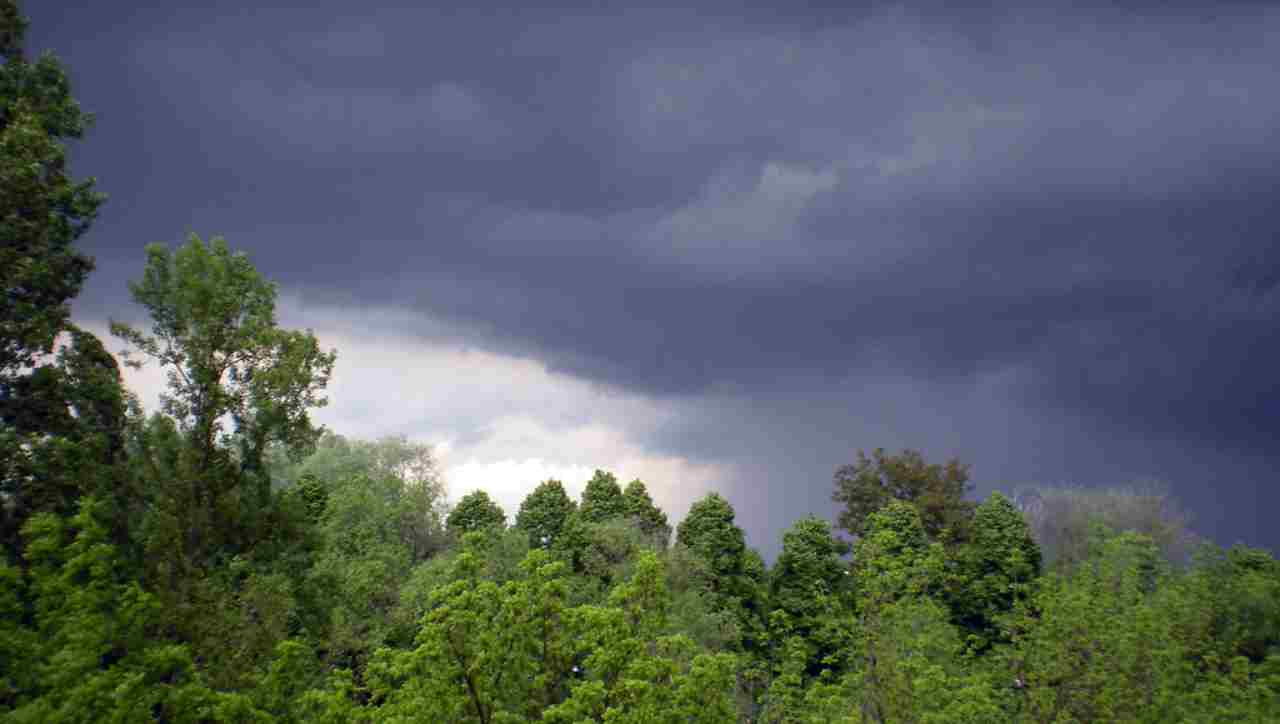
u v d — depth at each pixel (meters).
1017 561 26.78
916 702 22.16
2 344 28.48
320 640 31.50
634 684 19.36
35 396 29.25
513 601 20.94
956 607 50.59
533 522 65.75
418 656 20.34
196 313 28.30
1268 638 28.22
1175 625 23.28
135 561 26.55
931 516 67.81
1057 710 21.42
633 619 22.44
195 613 25.52
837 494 71.69
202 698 20.59
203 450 28.91
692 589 48.69
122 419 30.16
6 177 27.97
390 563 46.50
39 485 27.61
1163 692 20.53
